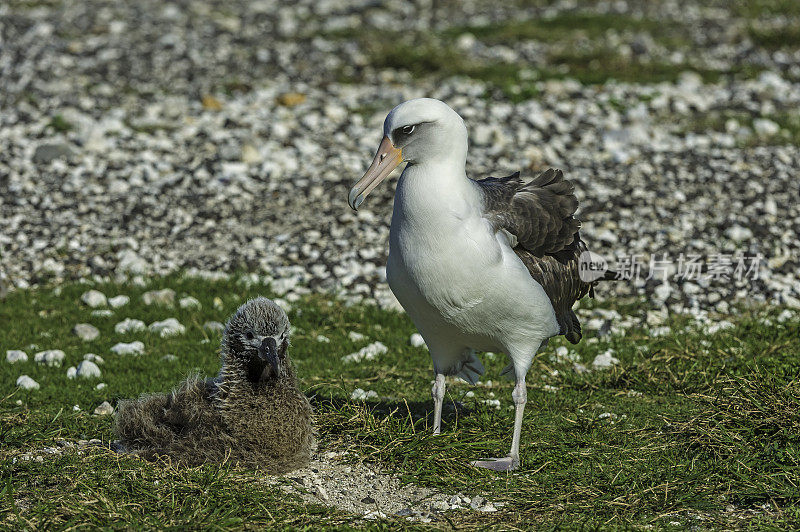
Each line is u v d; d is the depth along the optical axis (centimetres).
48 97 2259
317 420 968
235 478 818
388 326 1312
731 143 1977
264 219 1662
